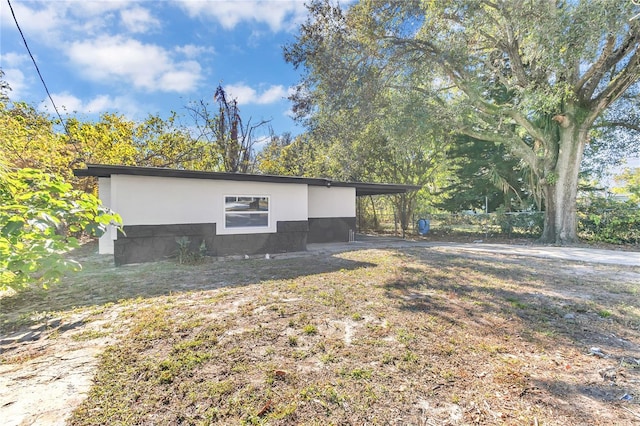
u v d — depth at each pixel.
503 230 13.20
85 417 1.82
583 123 10.50
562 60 8.63
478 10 9.13
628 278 5.43
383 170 15.71
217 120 15.93
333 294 4.36
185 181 7.45
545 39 8.21
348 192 11.95
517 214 12.68
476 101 10.77
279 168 18.45
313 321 3.34
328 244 10.84
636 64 9.02
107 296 4.34
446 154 15.86
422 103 10.39
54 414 1.84
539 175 11.55
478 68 11.34
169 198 7.26
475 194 16.08
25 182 2.33
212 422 1.79
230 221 8.07
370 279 5.29
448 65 10.62
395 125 10.62
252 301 4.04
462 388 2.16
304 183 9.10
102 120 12.27
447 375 2.31
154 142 13.66
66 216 2.27
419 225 14.84
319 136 13.59
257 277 5.47
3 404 1.92
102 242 8.28
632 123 11.92
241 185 8.19
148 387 2.12
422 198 16.38
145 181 6.99
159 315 3.51
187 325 3.20
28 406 1.91
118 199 6.71
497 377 2.30
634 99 11.18
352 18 10.41
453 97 12.74
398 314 3.57
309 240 11.23
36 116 11.21
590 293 4.50
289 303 3.95
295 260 7.31
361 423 1.81
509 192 15.62
